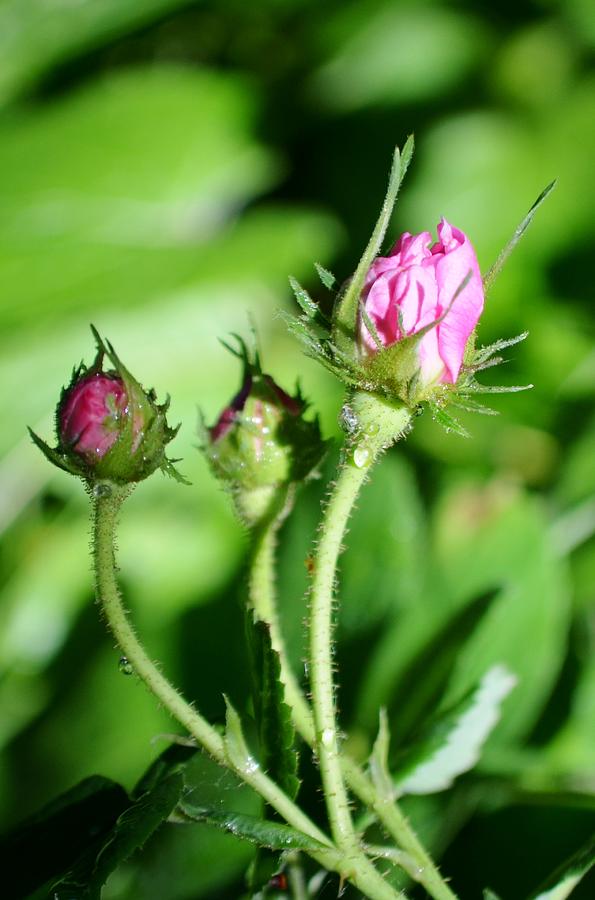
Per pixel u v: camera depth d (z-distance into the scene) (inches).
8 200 34.9
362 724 24.3
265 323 33.7
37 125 36.7
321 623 21.0
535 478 30.1
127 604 29.4
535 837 24.6
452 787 23.7
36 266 33.9
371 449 21.2
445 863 24.5
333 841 20.8
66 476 32.0
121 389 21.1
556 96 35.6
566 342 31.5
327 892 22.0
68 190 35.2
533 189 34.0
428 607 25.0
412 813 23.4
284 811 20.8
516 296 32.4
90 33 39.2
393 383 21.0
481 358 21.3
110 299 33.1
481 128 35.5
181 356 33.4
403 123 36.4
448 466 30.4
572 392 30.9
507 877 24.4
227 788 21.5
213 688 27.1
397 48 37.4
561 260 32.9
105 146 36.1
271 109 37.7
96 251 34.3
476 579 25.2
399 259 21.1
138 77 37.4
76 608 30.6
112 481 21.1
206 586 29.6
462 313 20.9
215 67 40.6
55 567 31.0
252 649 21.0
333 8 38.6
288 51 39.3
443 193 34.7
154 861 22.8
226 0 39.2
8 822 27.2
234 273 33.6
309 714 21.6
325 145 37.2
